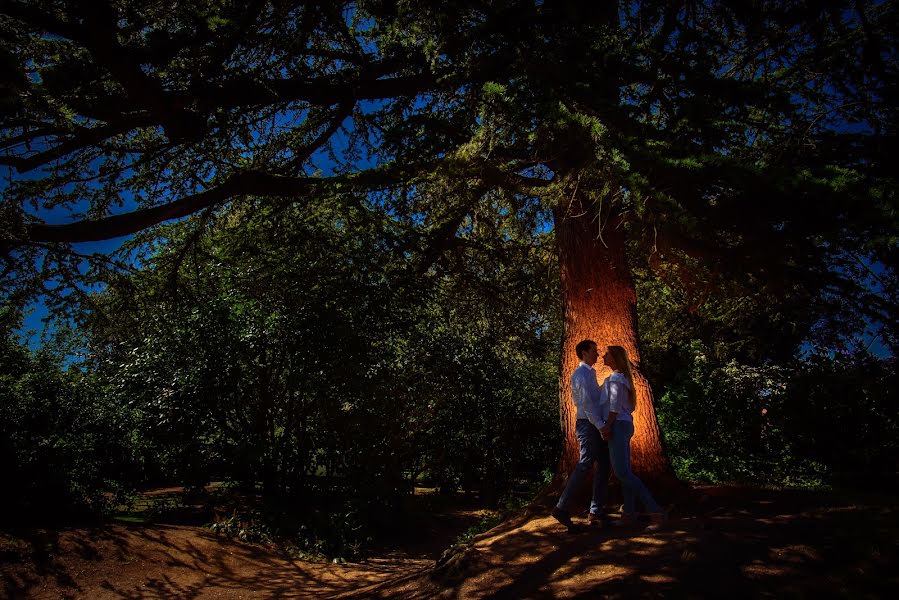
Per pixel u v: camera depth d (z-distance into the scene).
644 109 5.69
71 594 6.89
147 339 10.89
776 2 5.68
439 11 5.69
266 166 8.18
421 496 16.16
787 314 7.83
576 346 6.20
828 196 4.45
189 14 5.58
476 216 9.34
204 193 7.59
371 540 10.87
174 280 9.23
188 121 6.29
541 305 11.53
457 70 6.35
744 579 3.92
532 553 5.12
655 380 13.48
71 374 10.31
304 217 8.98
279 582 8.06
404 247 8.24
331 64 7.80
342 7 6.92
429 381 13.95
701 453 9.41
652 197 4.75
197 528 9.67
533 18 5.61
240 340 10.98
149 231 9.14
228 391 11.20
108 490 9.97
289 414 11.89
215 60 5.93
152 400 10.63
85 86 5.43
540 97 5.41
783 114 6.21
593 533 5.25
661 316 11.73
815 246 5.29
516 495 15.35
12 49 5.04
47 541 7.77
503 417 16.28
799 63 6.42
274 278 10.60
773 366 9.73
